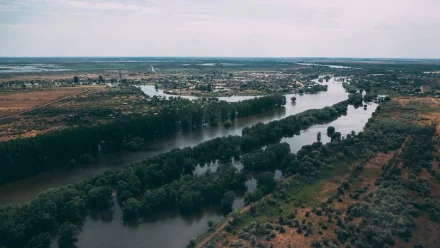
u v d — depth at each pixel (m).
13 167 162.38
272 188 143.25
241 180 151.88
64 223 116.06
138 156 199.38
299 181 148.38
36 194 150.25
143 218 129.88
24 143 168.00
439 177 138.25
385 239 100.31
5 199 145.38
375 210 114.56
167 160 161.25
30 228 113.25
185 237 117.31
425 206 119.06
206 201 137.25
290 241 104.56
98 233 120.25
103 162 190.38
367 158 167.75
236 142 193.75
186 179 147.50
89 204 133.25
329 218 115.56
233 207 135.00
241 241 104.25
